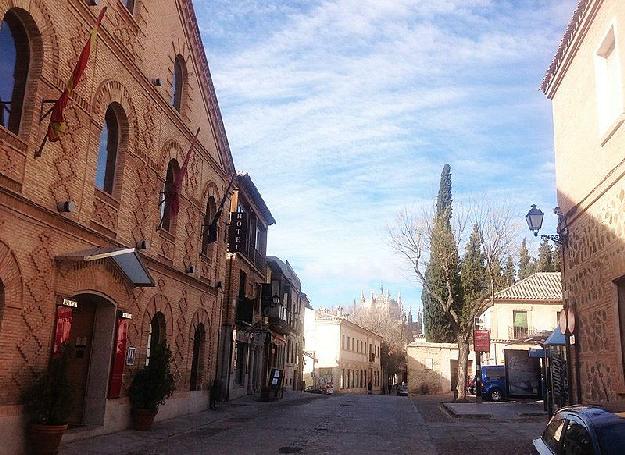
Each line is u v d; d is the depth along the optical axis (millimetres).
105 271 12938
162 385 14633
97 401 13078
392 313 102750
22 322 10094
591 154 14094
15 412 9859
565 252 16453
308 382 58406
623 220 12086
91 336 13375
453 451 12430
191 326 19062
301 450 12242
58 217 10945
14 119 10133
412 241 33406
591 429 5207
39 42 10438
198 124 19594
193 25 18438
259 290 32469
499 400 32219
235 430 15352
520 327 39781
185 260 18344
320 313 62875
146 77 15078
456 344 41531
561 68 16234
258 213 31625
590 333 14273
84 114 11984
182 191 18016
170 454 11344
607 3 12867
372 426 17078
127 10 13930
